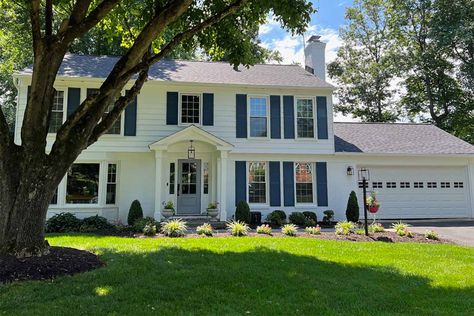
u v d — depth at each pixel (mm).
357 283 5656
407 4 25922
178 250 7715
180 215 14703
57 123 14070
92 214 14047
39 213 6188
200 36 9148
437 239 10805
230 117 15492
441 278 6062
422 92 28453
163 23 6555
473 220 16375
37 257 5945
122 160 14664
